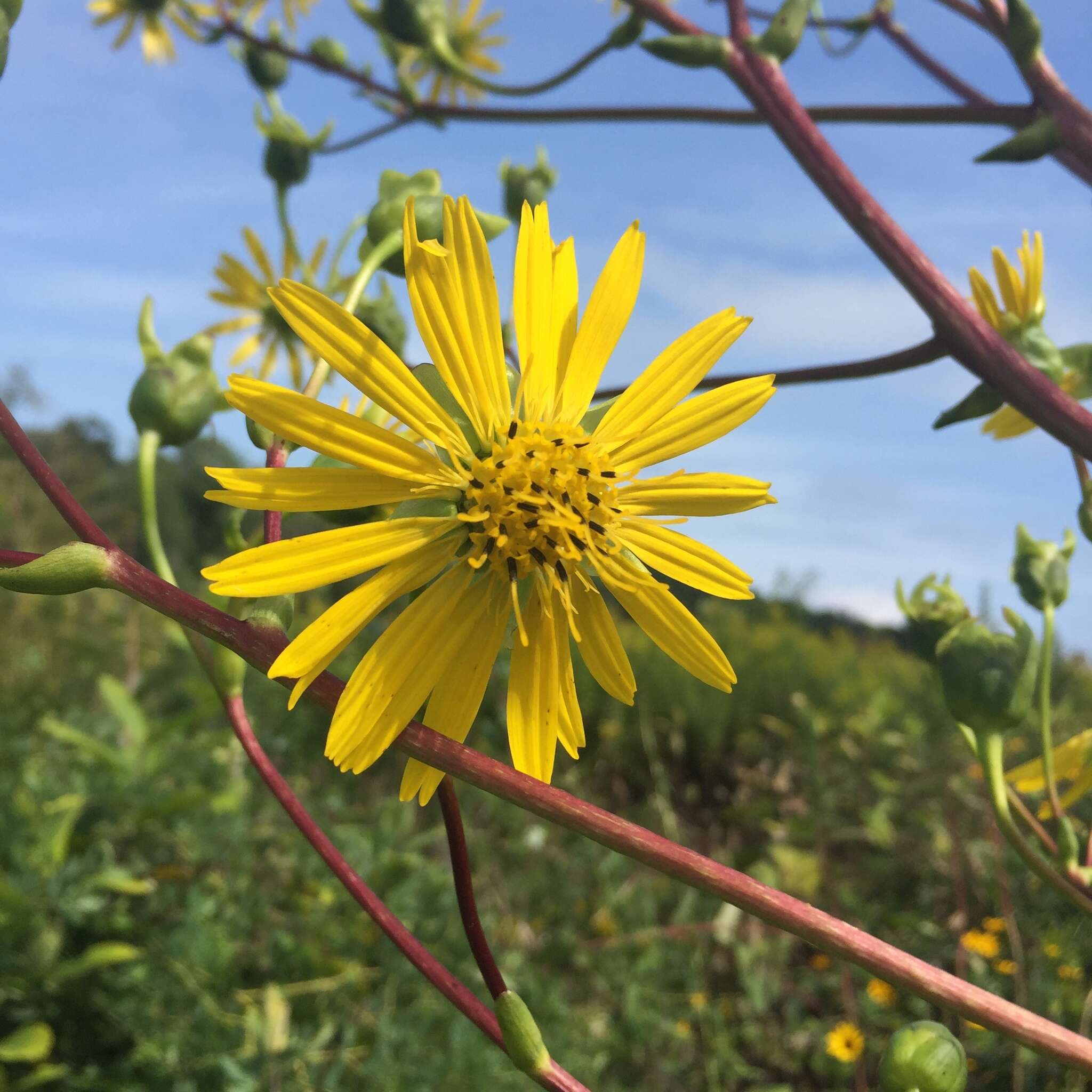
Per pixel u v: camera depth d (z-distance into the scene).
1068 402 0.18
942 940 0.61
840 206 0.19
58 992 0.38
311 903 0.46
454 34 0.42
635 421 0.14
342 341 0.13
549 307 0.14
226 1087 0.35
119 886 0.39
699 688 1.00
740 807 0.79
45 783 0.45
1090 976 0.57
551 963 0.57
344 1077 0.39
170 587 0.12
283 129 0.29
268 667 0.12
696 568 0.14
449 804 0.14
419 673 0.13
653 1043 0.52
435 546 0.14
